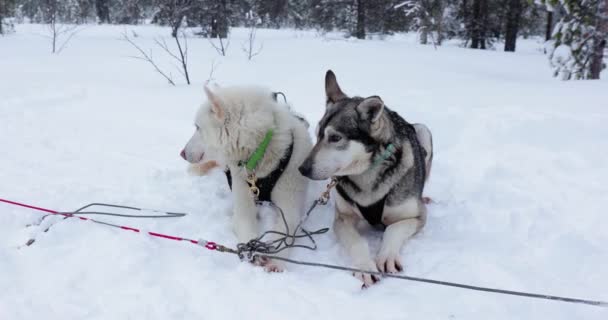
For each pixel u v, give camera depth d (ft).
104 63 35.63
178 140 17.58
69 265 8.51
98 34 60.64
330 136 9.21
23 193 11.98
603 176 13.38
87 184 12.94
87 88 25.67
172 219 10.89
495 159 14.84
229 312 7.32
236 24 77.30
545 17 87.76
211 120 9.83
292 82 27.32
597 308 7.64
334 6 71.97
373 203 9.82
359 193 9.83
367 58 40.27
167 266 8.68
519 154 15.01
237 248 9.28
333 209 12.03
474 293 8.01
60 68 32.45
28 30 63.52
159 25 75.51
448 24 68.85
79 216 10.59
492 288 8.20
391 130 9.62
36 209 10.83
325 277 8.70
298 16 94.94
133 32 57.88
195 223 10.75
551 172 13.83
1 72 29.53
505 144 15.97
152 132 18.48
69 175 13.66
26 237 9.44
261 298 7.70
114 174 13.94
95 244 9.21
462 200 12.41
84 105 22.33
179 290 7.87
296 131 10.80
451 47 59.82
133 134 18.20
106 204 11.19
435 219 11.26
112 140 17.38
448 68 35.73
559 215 11.19
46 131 18.07
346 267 9.12
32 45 45.93
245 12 79.56
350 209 10.47
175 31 43.57
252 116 9.73
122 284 7.99
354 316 7.31
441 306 7.68
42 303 7.42
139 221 10.66
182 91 25.26
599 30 28.73
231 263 9.10
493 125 16.94
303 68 33.04
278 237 9.75
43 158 15.02
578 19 29.22
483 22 68.18
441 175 14.23
